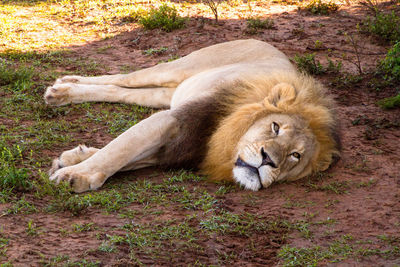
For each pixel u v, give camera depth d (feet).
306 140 31.83
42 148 33.88
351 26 79.36
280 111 31.58
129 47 65.26
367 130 42.09
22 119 38.91
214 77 36.29
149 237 24.03
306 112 32.32
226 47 43.11
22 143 33.71
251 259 23.48
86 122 39.73
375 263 23.98
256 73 35.88
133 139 30.71
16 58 55.93
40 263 20.72
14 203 25.81
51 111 40.29
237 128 31.45
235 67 37.88
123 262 21.62
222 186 31.19
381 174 34.81
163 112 32.32
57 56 58.49
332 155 34.53
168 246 23.70
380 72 56.34
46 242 22.54
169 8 74.28
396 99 48.14
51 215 25.31
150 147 31.30
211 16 82.53
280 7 92.43
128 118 41.14
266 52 42.55
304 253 24.30
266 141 30.22
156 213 26.73
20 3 86.99
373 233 26.76
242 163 30.50
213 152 31.99
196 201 28.68
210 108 32.96
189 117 32.30
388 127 43.57
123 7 84.74
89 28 73.61
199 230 25.55
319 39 72.13
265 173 30.09
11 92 44.57
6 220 24.04
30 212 25.21
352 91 53.01
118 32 71.87
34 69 51.60
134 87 44.16
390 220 28.25
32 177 29.32
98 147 35.12
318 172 33.94
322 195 31.14
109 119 40.70
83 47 64.08
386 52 66.33
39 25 73.41
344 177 33.99
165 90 43.50
